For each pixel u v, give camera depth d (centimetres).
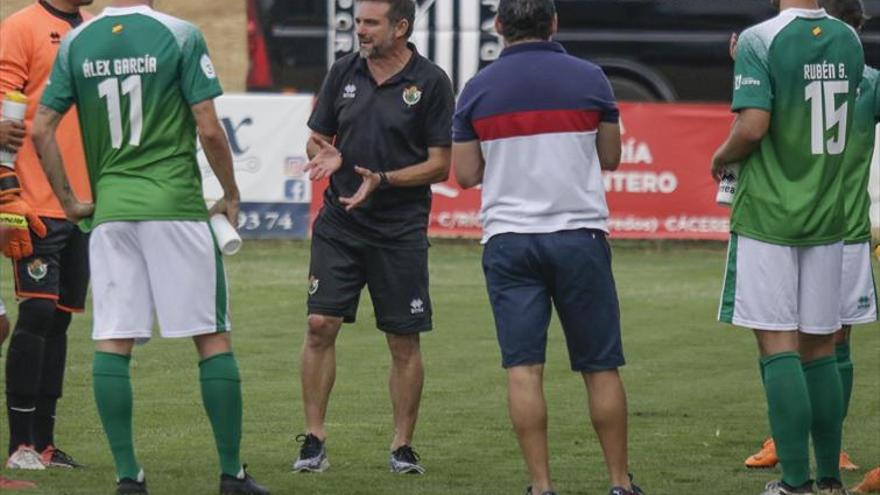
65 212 1838
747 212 1788
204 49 1778
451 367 2903
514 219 1756
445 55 5144
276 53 5303
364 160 2083
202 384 1828
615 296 1786
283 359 2962
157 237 1769
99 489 1891
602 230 1775
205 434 2284
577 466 2103
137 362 2898
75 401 2528
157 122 1767
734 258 1798
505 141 1755
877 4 5178
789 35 1766
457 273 4206
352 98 2092
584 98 1750
